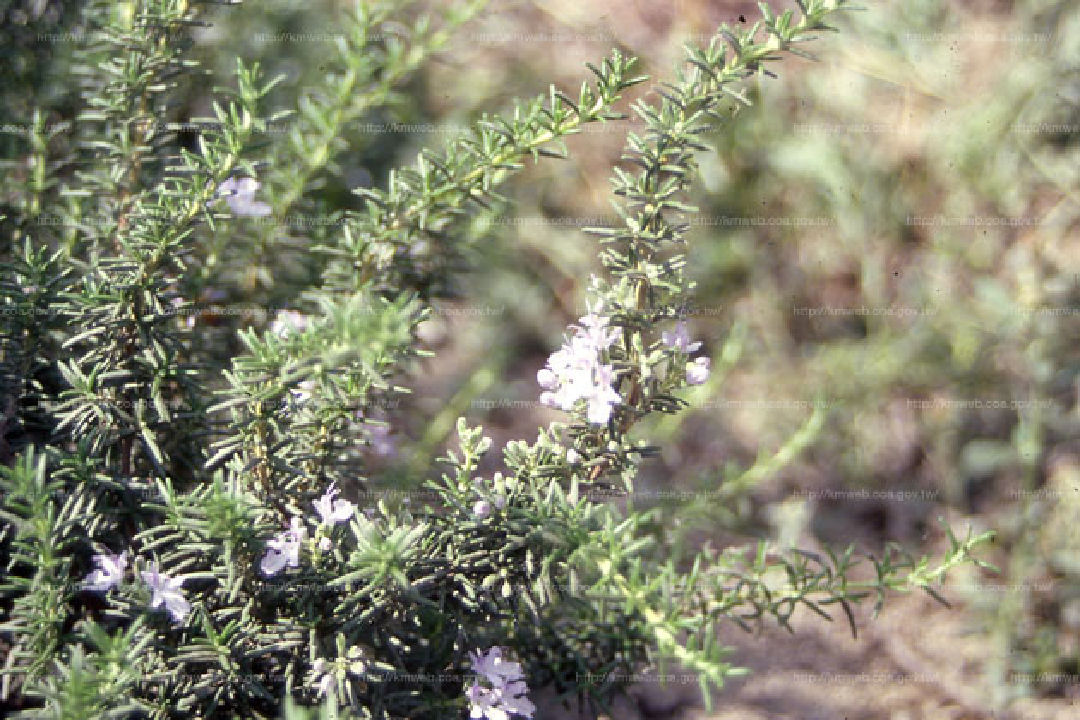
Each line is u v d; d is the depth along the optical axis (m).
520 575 0.74
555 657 0.79
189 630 0.73
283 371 0.70
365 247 0.80
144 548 0.73
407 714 0.75
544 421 0.98
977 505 0.95
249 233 0.85
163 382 0.75
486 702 0.75
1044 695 0.87
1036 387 0.92
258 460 0.73
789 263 1.01
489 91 1.04
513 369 1.01
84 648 0.73
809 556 0.77
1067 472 0.91
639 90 1.06
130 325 0.75
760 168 1.01
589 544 0.72
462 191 0.78
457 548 0.74
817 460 0.96
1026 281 0.93
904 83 1.00
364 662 0.72
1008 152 0.96
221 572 0.72
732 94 0.75
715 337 1.01
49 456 0.74
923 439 0.96
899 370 0.96
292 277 0.87
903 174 0.99
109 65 0.80
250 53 0.95
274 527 0.73
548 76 1.07
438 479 0.90
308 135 0.88
